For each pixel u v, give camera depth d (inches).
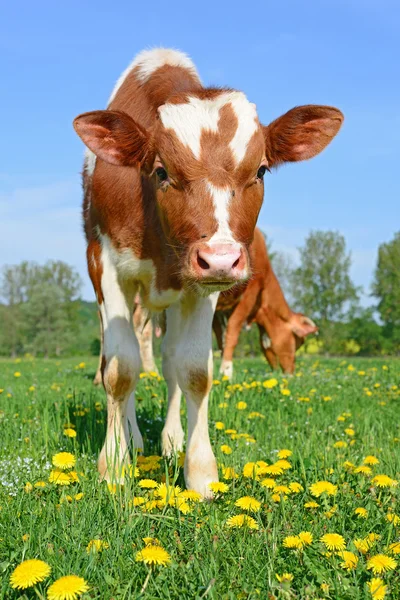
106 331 179.6
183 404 270.1
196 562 106.0
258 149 150.9
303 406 281.9
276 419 250.8
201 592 99.3
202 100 154.5
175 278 169.2
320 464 172.1
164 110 155.1
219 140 147.9
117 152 161.5
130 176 172.2
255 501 128.5
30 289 3395.7
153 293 177.8
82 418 228.5
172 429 210.5
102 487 146.3
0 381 413.1
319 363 683.4
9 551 109.7
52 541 115.8
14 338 3324.3
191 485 159.6
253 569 108.0
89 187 205.8
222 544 113.9
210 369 169.3
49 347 3218.5
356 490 148.2
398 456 186.7
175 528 120.4
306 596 98.1
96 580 103.5
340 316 2842.0
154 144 157.9
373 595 98.7
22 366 637.3
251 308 453.7
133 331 182.9
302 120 166.7
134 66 200.5
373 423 253.3
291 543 112.5
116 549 110.1
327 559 108.7
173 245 154.8
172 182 149.9
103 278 182.1
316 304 2842.0
